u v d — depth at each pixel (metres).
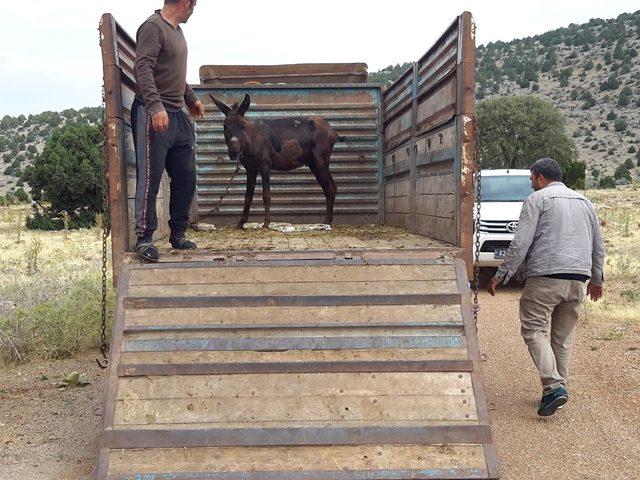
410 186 5.91
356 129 7.24
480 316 8.73
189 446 3.51
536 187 5.47
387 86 6.98
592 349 6.97
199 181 7.39
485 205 10.84
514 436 4.75
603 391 5.67
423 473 3.43
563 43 152.50
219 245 4.91
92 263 13.38
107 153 4.26
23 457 4.40
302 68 7.86
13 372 6.46
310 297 3.99
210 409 3.63
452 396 3.70
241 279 4.08
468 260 4.36
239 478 3.40
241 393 3.68
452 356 3.83
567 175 44.69
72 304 7.61
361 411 3.63
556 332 5.36
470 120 4.32
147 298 3.97
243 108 5.78
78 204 31.73
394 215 6.77
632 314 8.49
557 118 55.62
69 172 30.91
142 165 4.30
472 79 4.31
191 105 5.20
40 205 32.31
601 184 48.94
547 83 132.00
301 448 3.53
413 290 4.07
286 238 5.46
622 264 12.34
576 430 4.85
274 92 7.35
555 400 4.91
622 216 22.80
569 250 5.02
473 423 3.61
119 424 3.57
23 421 5.09
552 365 5.01
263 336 3.87
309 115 7.27
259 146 6.06
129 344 3.83
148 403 3.64
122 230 4.32
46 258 14.73
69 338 7.00
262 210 7.38
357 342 3.85
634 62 131.12
